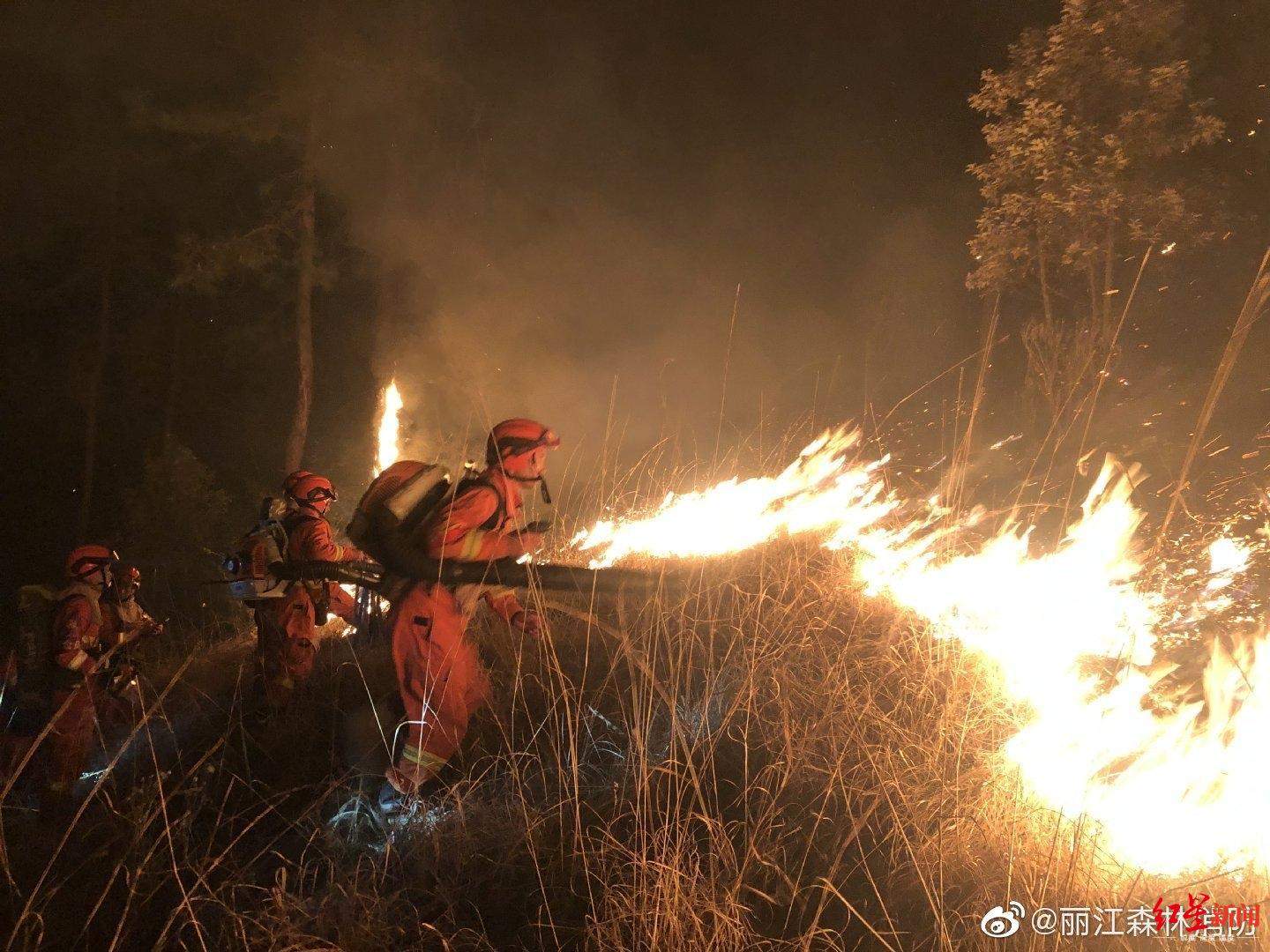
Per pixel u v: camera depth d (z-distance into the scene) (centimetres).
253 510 2253
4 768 489
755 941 310
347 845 386
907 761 391
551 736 443
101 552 518
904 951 305
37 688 489
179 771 461
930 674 455
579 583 430
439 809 395
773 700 438
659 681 474
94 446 2323
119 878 364
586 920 320
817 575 613
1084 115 1214
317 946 317
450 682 425
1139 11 1170
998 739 409
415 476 441
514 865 359
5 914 349
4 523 2392
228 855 375
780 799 380
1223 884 314
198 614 1670
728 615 554
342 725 491
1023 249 1228
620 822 374
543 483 454
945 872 333
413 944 323
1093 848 326
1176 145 1157
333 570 545
